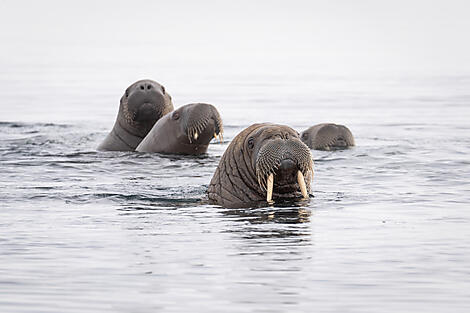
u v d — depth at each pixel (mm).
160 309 24031
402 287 26062
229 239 32812
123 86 147125
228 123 93312
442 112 102312
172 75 171125
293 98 125000
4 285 26500
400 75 168875
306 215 37562
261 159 37656
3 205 40844
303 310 23922
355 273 27656
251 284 26469
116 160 57906
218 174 42281
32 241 32688
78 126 91062
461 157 58281
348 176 50125
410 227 34812
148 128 65188
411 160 56906
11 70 182625
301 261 29250
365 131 83500
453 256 29750
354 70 185750
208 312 23766
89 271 28125
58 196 43312
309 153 37781
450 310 23891
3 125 90750
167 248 31344
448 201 41094
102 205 40844
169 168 54219
